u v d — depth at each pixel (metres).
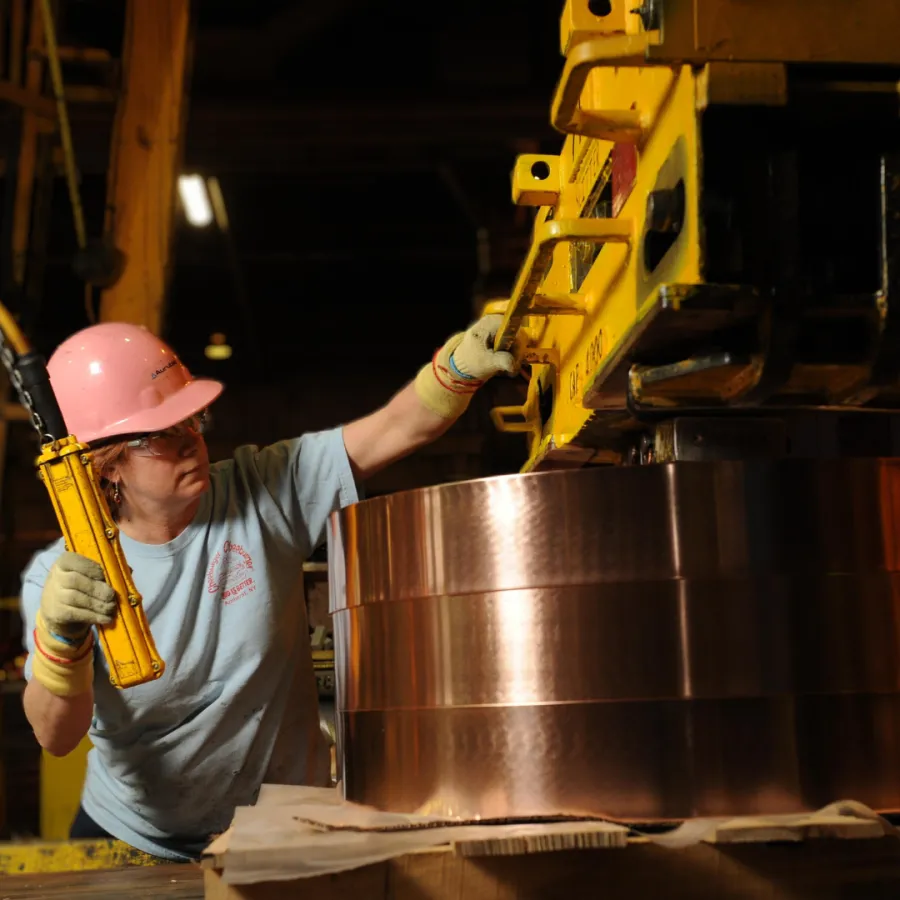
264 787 1.34
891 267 0.95
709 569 1.02
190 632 1.71
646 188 1.04
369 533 1.19
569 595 1.05
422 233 11.12
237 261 10.98
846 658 1.03
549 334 1.59
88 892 1.42
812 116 0.95
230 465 1.83
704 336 1.01
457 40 8.33
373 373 13.41
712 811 1.00
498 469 2.52
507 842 0.94
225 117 8.35
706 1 0.91
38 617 1.45
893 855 1.00
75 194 4.27
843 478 1.04
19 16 4.56
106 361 1.68
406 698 1.13
